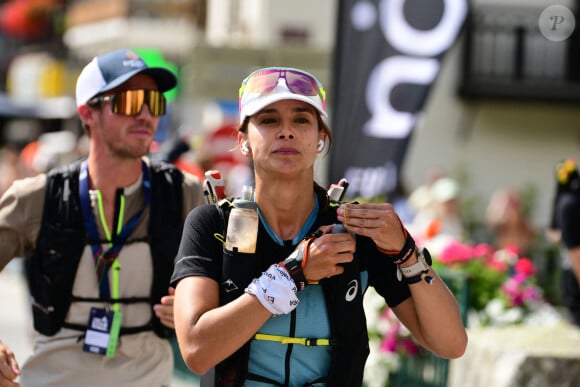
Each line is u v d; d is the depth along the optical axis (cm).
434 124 3872
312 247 710
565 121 3916
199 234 742
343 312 738
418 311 751
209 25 5050
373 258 767
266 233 745
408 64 1691
